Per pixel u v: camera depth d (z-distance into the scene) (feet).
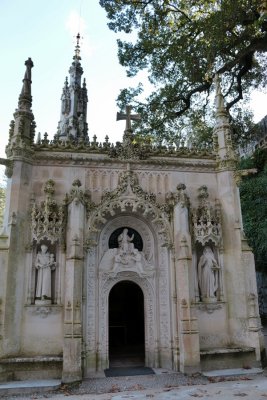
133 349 53.06
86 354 41.98
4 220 44.06
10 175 44.93
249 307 45.16
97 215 45.39
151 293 46.03
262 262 80.18
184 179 50.16
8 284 41.01
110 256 46.29
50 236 43.50
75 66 135.64
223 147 51.52
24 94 48.14
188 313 42.04
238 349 43.19
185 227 45.55
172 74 81.20
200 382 37.47
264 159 79.41
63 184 46.91
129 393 34.04
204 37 68.23
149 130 83.51
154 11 77.20
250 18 66.28
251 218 76.59
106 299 44.83
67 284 40.96
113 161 48.47
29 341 41.19
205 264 47.32
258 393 31.76
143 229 48.96
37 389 35.91
